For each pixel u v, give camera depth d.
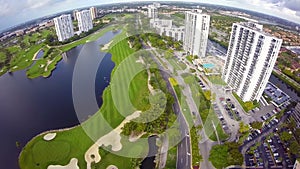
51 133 151.12
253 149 130.62
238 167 120.56
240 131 144.75
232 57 197.75
